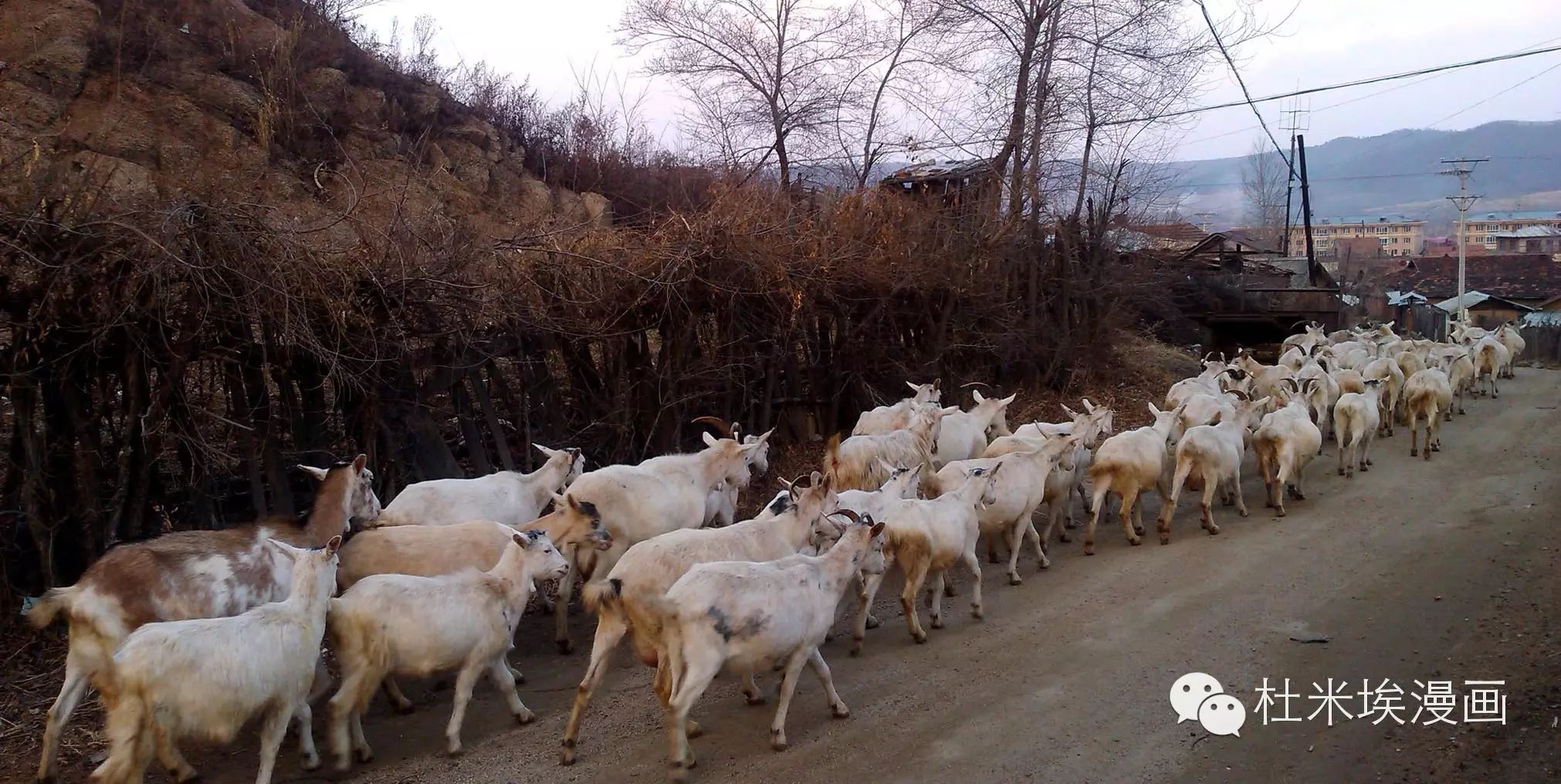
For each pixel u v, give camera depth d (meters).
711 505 9.77
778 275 12.90
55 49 14.75
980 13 21.38
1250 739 6.42
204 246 8.18
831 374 15.00
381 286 9.13
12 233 7.53
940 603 8.94
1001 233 18.30
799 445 14.46
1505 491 12.55
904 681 7.51
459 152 19.09
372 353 9.43
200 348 8.44
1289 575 9.62
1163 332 26.41
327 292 8.91
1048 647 8.05
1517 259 61.38
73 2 15.49
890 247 15.50
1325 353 19.50
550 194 19.86
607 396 12.05
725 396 13.16
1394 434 17.11
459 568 7.18
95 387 8.48
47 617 6.00
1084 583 9.70
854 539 6.85
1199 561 10.21
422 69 21.91
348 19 21.05
